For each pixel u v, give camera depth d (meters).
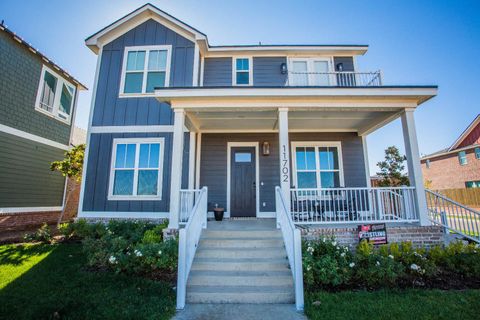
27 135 9.91
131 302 3.90
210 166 8.98
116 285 4.49
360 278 4.63
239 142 9.15
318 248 5.16
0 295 4.04
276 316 3.63
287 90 6.32
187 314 3.70
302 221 6.46
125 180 8.00
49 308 3.65
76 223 7.19
